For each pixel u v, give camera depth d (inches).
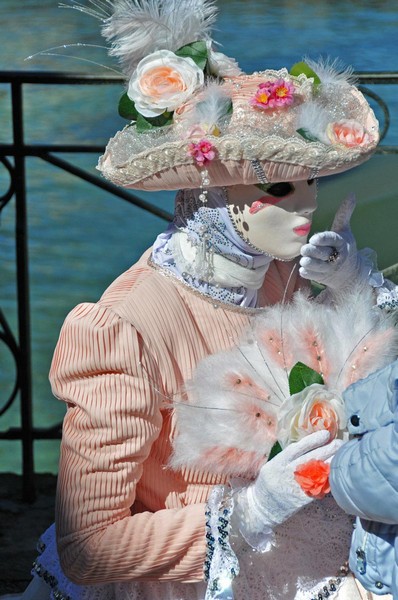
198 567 109.9
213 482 114.4
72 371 111.5
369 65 522.3
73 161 484.7
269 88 109.0
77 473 110.8
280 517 104.7
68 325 113.0
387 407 98.3
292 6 663.1
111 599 119.2
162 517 111.4
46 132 478.3
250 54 552.4
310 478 101.3
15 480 216.7
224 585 106.4
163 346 112.2
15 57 556.7
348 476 99.1
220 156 106.6
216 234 114.1
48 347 336.5
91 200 451.2
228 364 111.0
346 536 113.7
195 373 111.1
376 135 114.0
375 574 104.6
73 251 408.2
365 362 111.7
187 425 108.9
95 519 110.0
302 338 113.1
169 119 112.0
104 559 109.5
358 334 113.3
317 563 113.3
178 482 115.6
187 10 116.6
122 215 441.7
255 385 110.7
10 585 178.5
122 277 119.0
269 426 109.2
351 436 107.9
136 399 109.5
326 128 109.5
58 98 523.8
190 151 106.4
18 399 310.8
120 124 491.8
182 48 115.8
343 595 112.6
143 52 117.3
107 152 117.1
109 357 109.9
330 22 613.0
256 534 106.3
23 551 188.9
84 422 110.3
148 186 113.1
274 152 105.5
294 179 108.6
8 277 384.5
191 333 114.7
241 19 627.2
